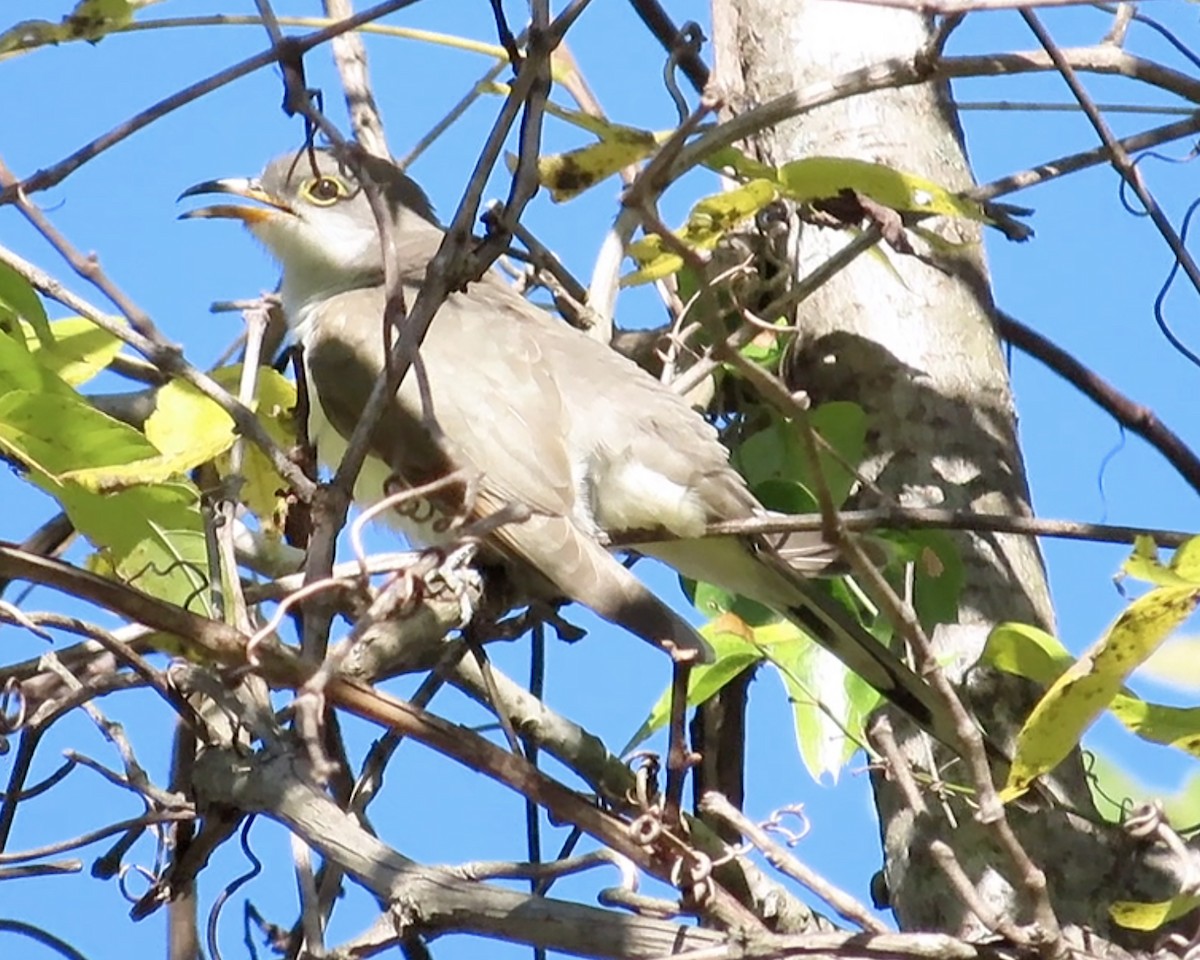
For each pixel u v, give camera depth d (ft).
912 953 22.82
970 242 35.45
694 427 34.55
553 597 32.27
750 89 37.22
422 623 29.45
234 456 29.43
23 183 26.78
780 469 34.04
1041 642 27.58
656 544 33.81
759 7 37.68
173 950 28.99
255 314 30.07
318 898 27.94
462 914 23.49
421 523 31.78
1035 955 22.85
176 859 26.43
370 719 24.54
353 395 35.78
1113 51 31.55
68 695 26.35
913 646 23.35
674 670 25.35
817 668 30.53
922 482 33.17
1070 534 29.14
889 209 30.30
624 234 33.73
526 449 34.01
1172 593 21.67
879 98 36.27
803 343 34.88
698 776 33.30
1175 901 25.09
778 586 31.35
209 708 26.32
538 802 24.90
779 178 29.37
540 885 28.09
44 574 23.21
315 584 22.82
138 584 26.55
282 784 24.43
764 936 22.81
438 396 34.53
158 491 26.18
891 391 33.99
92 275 28.09
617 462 33.71
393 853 24.03
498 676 30.86
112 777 26.84
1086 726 23.04
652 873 24.80
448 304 36.83
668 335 34.99
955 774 30.07
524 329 36.11
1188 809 30.60
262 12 26.50
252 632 24.90
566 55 36.68
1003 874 29.27
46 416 24.45
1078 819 29.71
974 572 32.12
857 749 30.22
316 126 25.79
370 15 26.09
